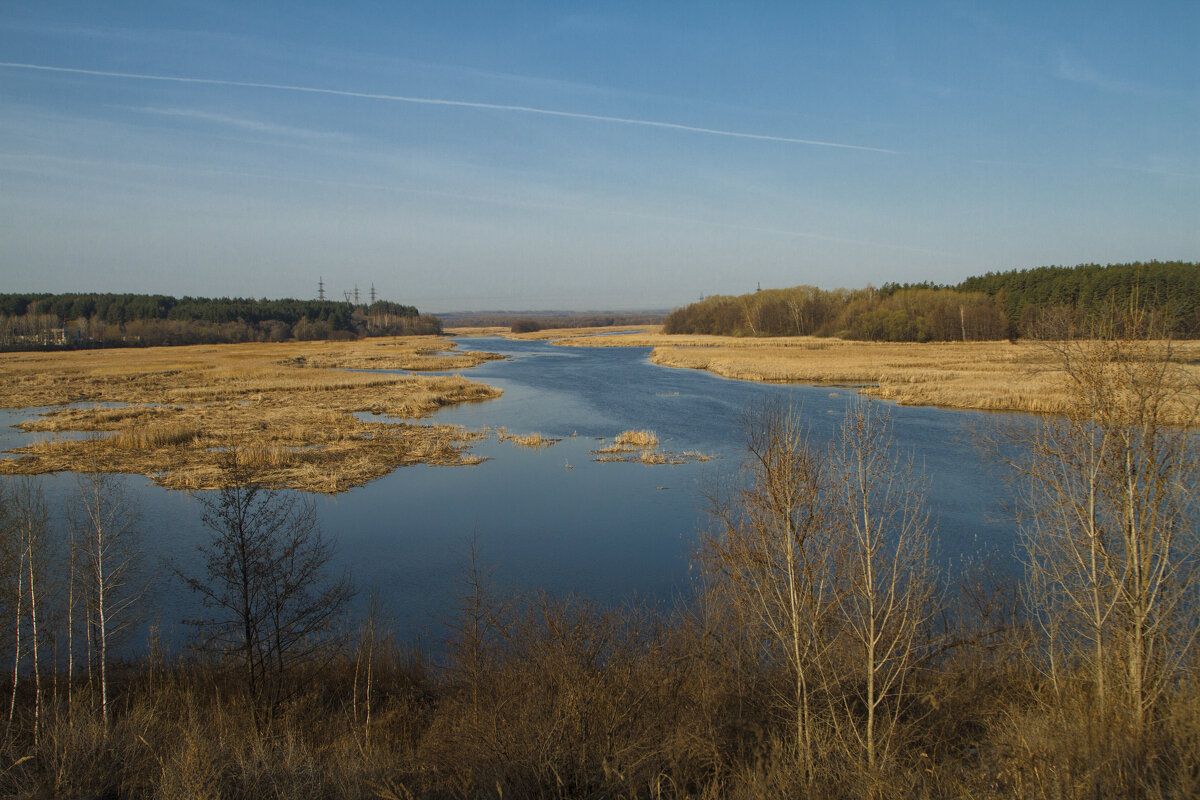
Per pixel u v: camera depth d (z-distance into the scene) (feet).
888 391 146.30
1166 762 20.99
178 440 106.83
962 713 27.66
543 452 100.63
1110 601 26.35
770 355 257.55
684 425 121.70
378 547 61.26
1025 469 31.27
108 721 29.50
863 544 26.37
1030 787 20.15
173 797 22.84
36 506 44.62
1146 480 24.32
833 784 22.39
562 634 29.60
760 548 28.04
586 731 24.98
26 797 23.77
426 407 141.49
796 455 26.32
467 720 28.37
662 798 23.16
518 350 368.48
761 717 27.71
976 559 51.34
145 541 61.05
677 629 35.17
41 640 37.50
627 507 72.69
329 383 183.32
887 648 27.48
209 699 34.63
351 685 36.99
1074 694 25.95
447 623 45.34
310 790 23.91
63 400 157.79
